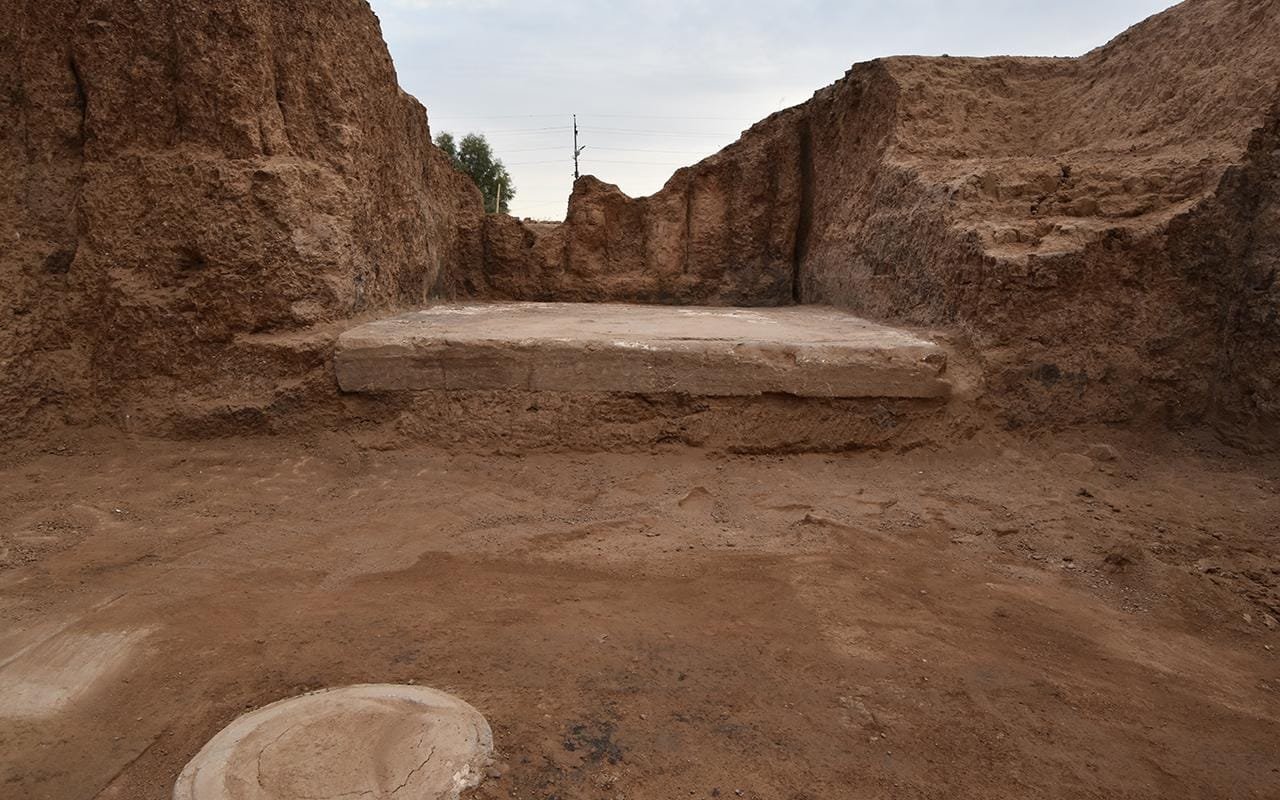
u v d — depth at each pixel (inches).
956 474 239.0
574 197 518.6
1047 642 144.9
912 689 127.2
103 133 269.6
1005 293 256.5
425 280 415.2
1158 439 254.1
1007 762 109.4
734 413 254.7
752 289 497.0
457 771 103.6
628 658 135.3
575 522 205.0
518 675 129.4
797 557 182.2
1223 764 111.0
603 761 107.6
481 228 518.6
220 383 262.8
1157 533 195.6
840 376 251.9
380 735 111.5
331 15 303.3
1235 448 249.1
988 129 365.1
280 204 269.7
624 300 513.3
